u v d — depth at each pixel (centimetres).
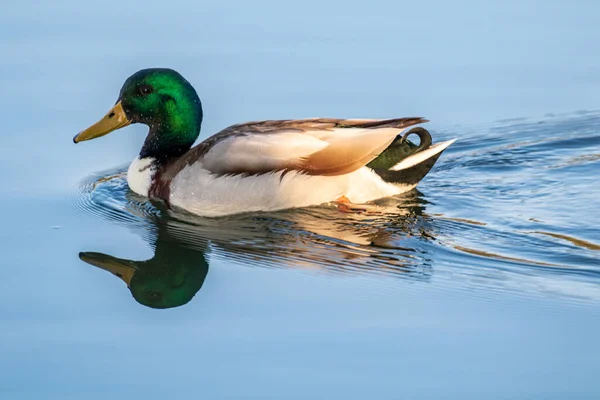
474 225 1241
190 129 1394
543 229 1225
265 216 1288
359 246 1183
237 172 1286
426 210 1297
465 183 1418
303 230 1238
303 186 1286
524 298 1031
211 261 1160
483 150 1573
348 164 1273
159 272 1143
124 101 1398
